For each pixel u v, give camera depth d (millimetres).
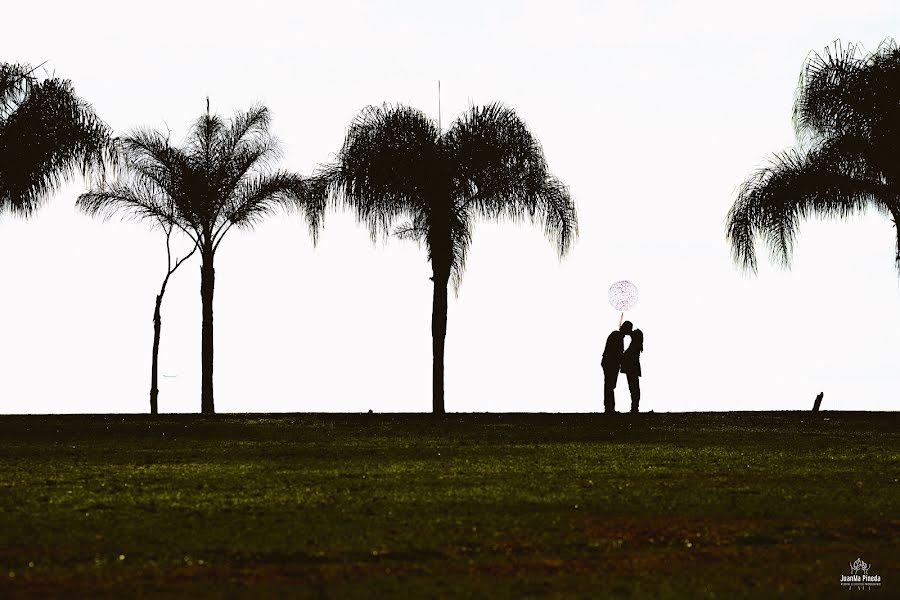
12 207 33062
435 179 37312
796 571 10289
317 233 38375
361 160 37469
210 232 38969
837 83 32531
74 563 10547
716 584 9758
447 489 15930
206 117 39531
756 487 16234
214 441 24453
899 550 11328
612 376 33188
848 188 32688
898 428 28188
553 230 38312
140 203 39031
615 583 9797
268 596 9266
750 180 33938
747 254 33906
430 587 9617
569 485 16438
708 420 30578
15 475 17750
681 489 15969
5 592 9352
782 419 30891
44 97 33125
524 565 10531
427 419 31234
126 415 32656
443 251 37719
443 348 37688
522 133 38125
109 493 15531
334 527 12531
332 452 21875
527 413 33438
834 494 15445
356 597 9258
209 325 38656
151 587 9562
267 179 39000
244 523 12820
